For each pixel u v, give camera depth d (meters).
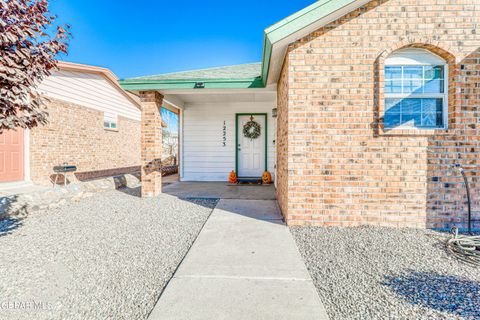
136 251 3.04
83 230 3.77
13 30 2.35
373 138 3.79
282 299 2.05
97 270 2.57
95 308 1.97
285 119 4.25
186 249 3.10
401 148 3.77
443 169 3.73
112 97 10.38
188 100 8.38
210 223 4.05
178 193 6.53
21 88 2.49
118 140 10.82
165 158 14.74
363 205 3.83
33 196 4.85
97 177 9.40
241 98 7.97
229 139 8.84
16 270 2.56
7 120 2.49
